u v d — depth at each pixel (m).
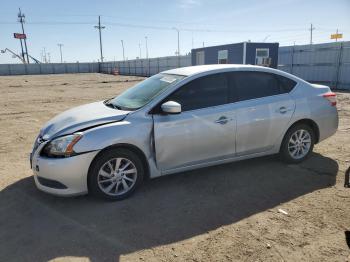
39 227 3.71
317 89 5.61
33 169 4.27
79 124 4.20
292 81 5.39
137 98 4.77
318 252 3.16
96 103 5.34
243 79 4.99
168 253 3.20
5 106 14.20
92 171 4.11
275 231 3.53
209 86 4.75
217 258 3.11
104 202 4.27
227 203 4.20
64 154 3.98
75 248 3.31
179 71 5.10
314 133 5.60
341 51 20.62
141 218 3.87
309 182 4.79
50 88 25.58
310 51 22.69
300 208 4.03
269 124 5.08
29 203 4.29
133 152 4.32
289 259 3.07
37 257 3.17
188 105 4.59
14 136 8.14
